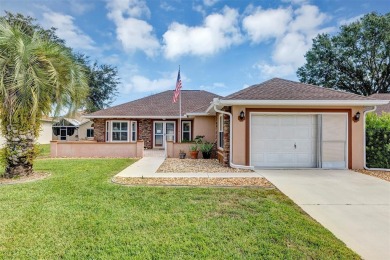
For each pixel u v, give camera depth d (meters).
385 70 31.72
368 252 3.56
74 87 9.28
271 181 8.09
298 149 10.86
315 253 3.49
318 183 7.82
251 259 3.31
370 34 31.47
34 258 3.33
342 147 10.67
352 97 10.30
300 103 10.08
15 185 7.29
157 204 5.54
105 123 21.31
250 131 10.77
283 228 4.29
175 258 3.33
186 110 21.70
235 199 5.98
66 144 15.55
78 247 3.62
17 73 7.56
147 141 21.41
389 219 4.85
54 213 4.93
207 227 4.32
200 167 11.06
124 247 3.61
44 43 8.70
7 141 8.58
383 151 10.68
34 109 8.04
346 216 4.99
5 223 4.43
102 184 7.42
